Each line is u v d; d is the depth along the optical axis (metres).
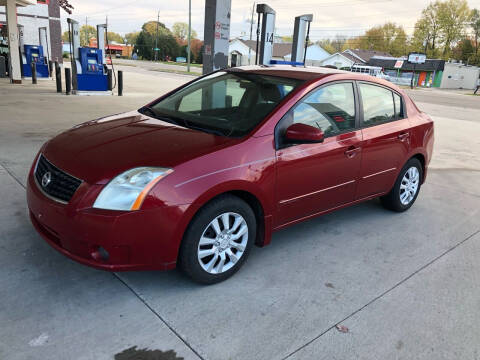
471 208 4.90
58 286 2.70
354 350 2.33
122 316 2.45
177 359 2.15
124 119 3.43
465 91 55.12
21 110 9.04
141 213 2.39
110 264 2.45
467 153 8.19
